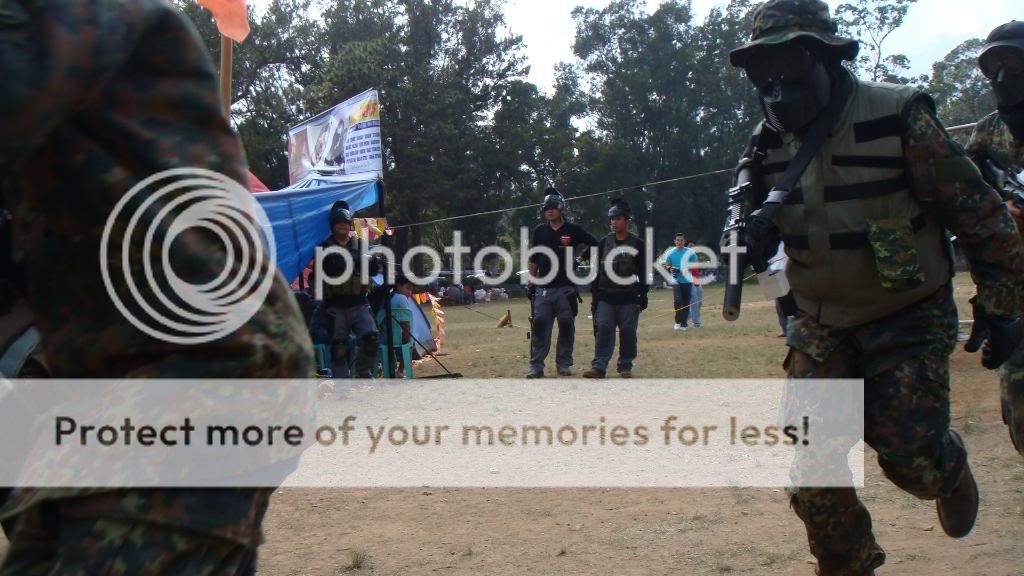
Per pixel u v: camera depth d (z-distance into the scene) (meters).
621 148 66.06
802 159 3.07
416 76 55.88
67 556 1.54
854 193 3.05
